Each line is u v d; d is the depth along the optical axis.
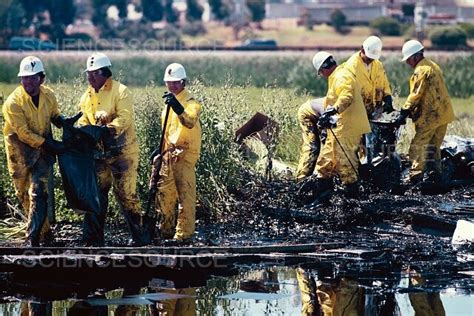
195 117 23.59
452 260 24.27
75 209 23.11
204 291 21.97
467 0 177.50
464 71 74.62
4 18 128.62
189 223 24.25
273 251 23.88
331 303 21.16
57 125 23.30
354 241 25.55
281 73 80.81
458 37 133.12
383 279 22.97
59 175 26.52
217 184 28.00
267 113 33.28
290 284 22.48
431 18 152.50
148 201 24.47
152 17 153.50
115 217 26.55
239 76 78.44
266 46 129.00
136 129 27.59
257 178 29.58
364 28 155.62
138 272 22.67
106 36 140.25
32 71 22.42
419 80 30.39
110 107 23.27
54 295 21.58
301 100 39.03
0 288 22.05
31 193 22.81
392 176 29.88
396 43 139.25
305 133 29.33
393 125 30.08
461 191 30.36
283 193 28.61
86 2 145.12
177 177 24.09
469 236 25.41
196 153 24.08
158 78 78.56
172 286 22.38
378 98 30.11
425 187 30.44
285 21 162.12
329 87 28.56
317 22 160.00
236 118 31.38
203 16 164.38
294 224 27.06
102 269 22.48
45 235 23.53
